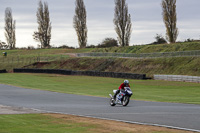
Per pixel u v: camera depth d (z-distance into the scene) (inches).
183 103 1478.8
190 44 4675.2
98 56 5605.3
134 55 4992.6
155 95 2018.9
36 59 6289.4
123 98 1306.6
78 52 6609.3
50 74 4675.2
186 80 3191.4
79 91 2341.3
